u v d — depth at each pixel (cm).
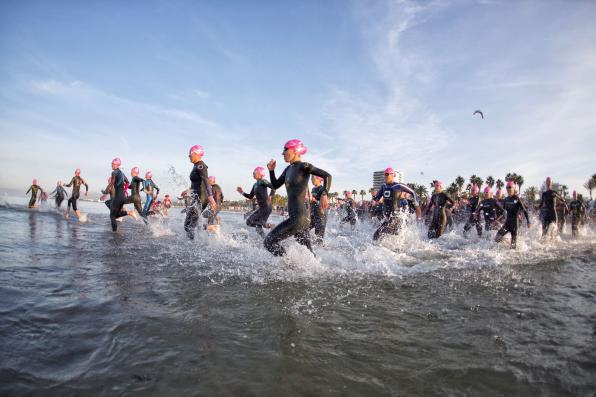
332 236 977
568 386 176
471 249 694
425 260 532
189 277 361
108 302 265
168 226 1041
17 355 178
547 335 242
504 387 173
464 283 386
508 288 369
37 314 233
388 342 220
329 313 269
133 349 191
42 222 969
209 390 156
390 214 748
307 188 480
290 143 485
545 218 1008
